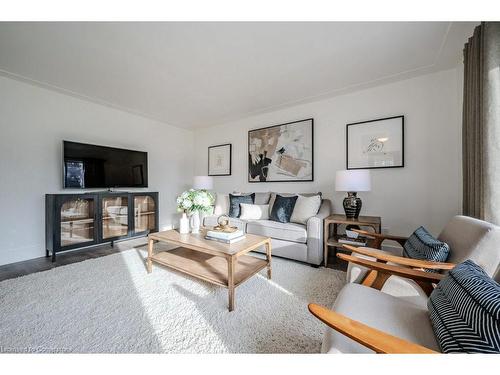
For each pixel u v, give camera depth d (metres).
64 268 2.27
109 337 1.26
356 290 1.07
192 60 2.15
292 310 1.54
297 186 3.35
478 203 1.47
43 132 2.77
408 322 0.86
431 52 2.04
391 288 1.23
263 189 3.71
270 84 2.67
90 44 1.89
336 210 3.01
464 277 0.81
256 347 1.20
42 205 2.74
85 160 3.01
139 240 3.42
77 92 2.89
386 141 2.65
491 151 1.27
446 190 2.35
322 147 3.12
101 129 3.33
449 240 1.33
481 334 0.60
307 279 2.04
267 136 3.64
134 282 1.94
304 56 2.10
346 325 0.67
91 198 2.88
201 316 1.46
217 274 1.74
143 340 1.24
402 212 2.57
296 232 2.47
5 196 2.49
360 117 2.83
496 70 1.27
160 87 2.75
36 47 1.93
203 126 4.47
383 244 2.66
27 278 2.03
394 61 2.18
